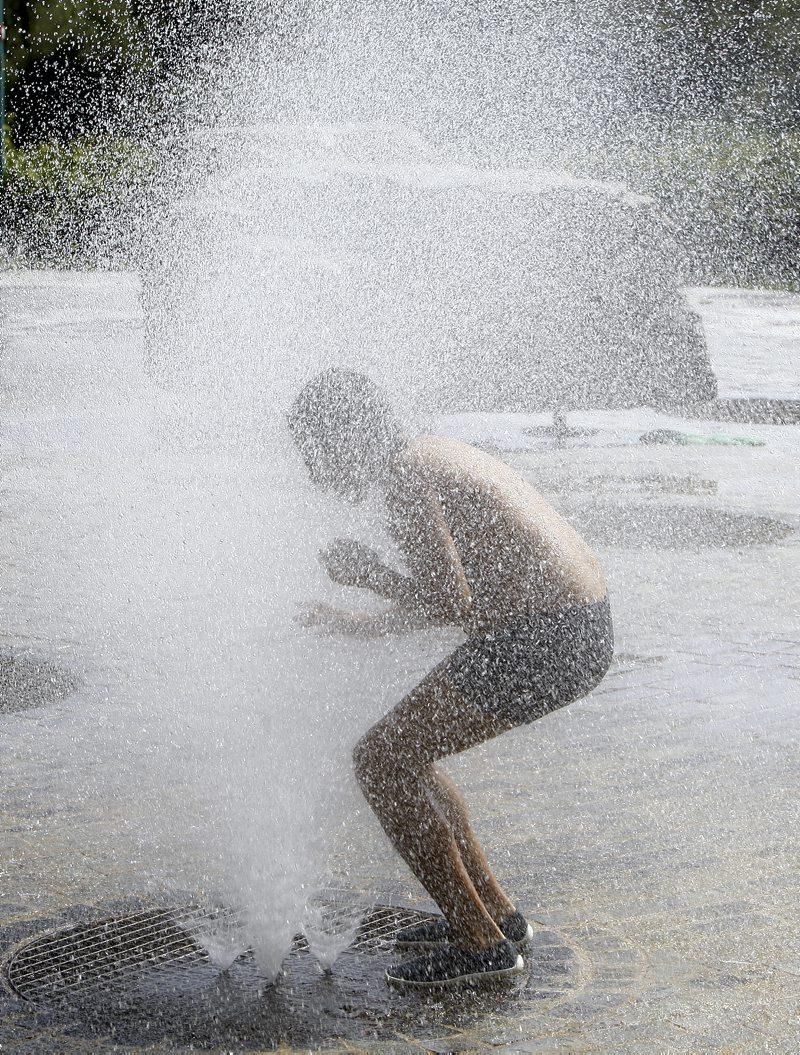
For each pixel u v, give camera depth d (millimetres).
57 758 6602
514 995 4395
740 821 5891
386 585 4676
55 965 4598
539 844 5645
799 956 4660
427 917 5008
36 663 8133
